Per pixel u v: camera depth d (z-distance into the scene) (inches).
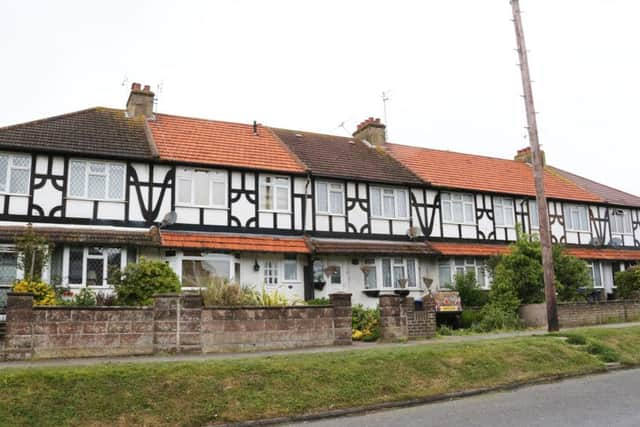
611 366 570.3
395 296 670.5
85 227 802.2
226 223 891.4
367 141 1242.0
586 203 1314.0
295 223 944.3
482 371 502.0
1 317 702.5
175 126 995.9
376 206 1033.5
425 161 1211.9
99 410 374.0
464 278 1006.4
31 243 699.4
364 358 487.5
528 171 1370.6
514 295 886.4
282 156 996.6
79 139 843.4
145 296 671.1
